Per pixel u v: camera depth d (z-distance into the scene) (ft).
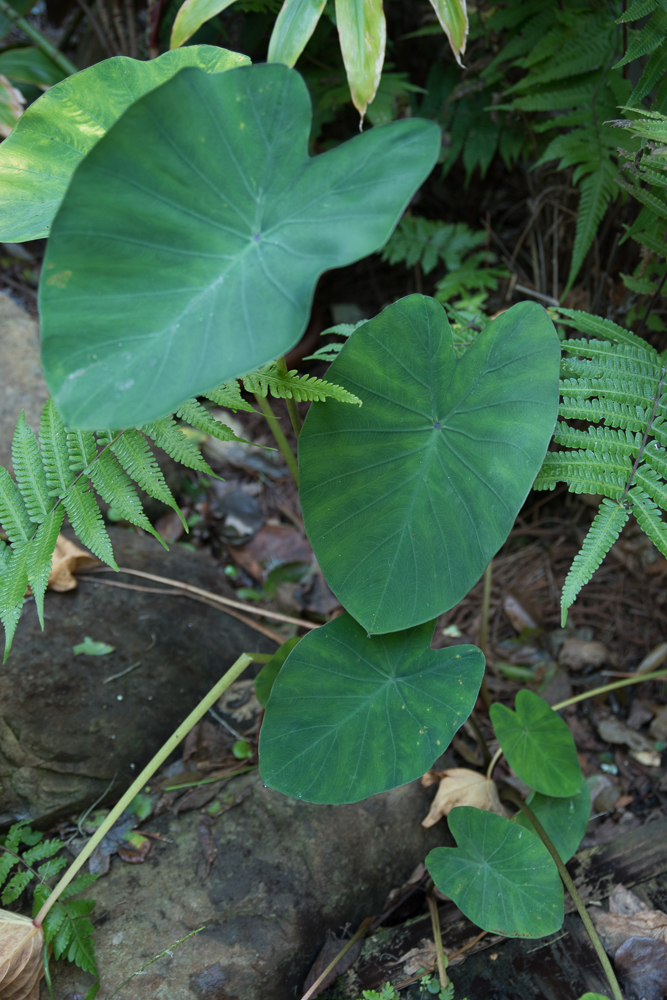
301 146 3.45
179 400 3.30
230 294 3.38
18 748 4.37
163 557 5.21
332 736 3.92
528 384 3.85
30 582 3.92
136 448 4.02
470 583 3.86
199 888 4.22
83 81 3.96
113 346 3.34
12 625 3.88
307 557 5.62
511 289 5.55
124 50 5.91
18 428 4.09
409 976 4.12
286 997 4.13
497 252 6.26
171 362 3.34
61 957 4.07
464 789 4.45
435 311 3.89
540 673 5.16
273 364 3.93
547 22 5.07
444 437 3.92
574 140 4.90
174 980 4.04
